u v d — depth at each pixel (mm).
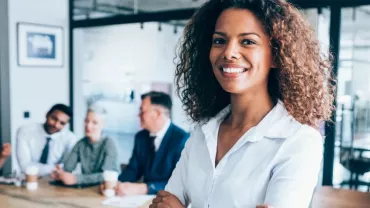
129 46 5102
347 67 2938
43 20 4469
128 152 5066
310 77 945
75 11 4684
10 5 4184
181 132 2523
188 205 1069
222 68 910
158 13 3932
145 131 2695
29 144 3217
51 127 3209
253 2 885
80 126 4914
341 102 2918
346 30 2916
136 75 5266
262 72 905
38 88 4477
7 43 4172
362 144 3072
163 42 4867
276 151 864
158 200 1073
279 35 896
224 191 899
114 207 2086
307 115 931
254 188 868
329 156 2949
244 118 947
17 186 2527
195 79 1133
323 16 2945
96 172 2709
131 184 2338
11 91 4238
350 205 2031
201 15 1086
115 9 4324
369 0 2730
